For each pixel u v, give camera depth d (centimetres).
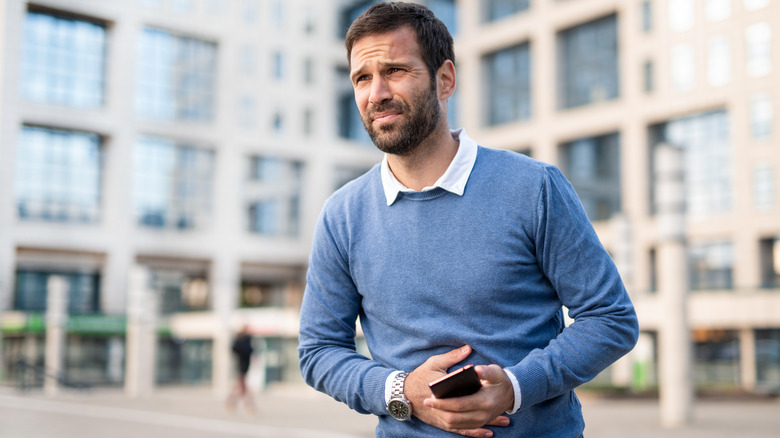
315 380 211
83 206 5006
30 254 4844
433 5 5259
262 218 5638
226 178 5475
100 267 5100
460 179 194
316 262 217
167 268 5369
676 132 4322
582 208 198
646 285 4278
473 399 168
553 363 179
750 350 3528
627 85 4444
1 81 4688
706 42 4159
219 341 2842
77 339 3866
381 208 203
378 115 193
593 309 187
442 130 200
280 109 5700
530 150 4888
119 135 5097
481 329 189
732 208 4047
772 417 1659
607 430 1370
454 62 204
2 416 1747
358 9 6019
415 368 194
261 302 5897
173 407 2075
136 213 5172
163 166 5300
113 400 2422
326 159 5831
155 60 5278
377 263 199
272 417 1725
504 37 5044
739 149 4016
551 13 4800
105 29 5128
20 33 4769
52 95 4897
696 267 4172
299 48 5797
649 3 4403
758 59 3975
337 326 213
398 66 189
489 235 190
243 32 5588
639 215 4338
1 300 4597
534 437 189
